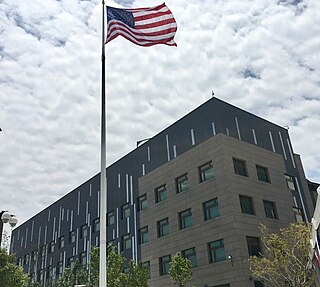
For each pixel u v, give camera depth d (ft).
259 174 111.04
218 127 109.91
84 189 171.12
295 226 86.43
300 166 129.39
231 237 93.09
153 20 50.44
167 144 125.80
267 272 80.64
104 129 44.21
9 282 80.59
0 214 76.02
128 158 143.64
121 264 97.76
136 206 131.23
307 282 78.33
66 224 175.73
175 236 110.01
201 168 109.70
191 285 99.04
